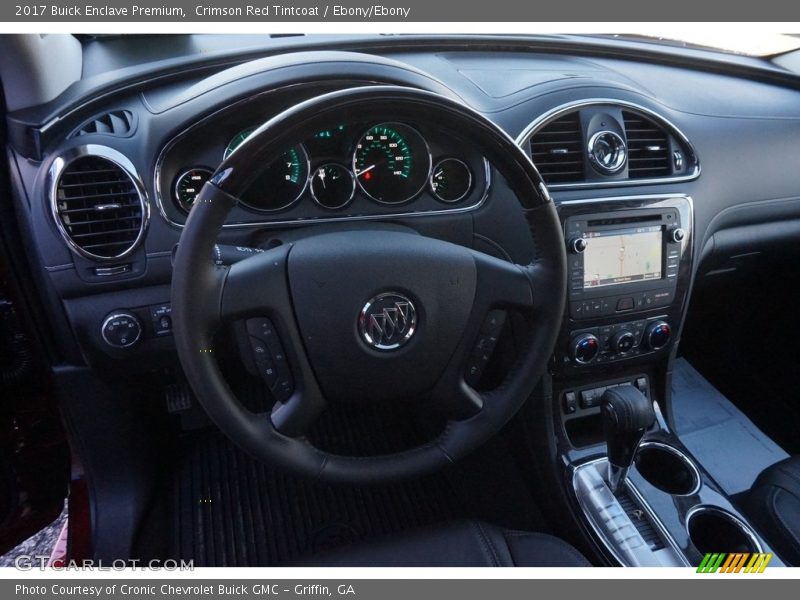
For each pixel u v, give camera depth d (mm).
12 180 1018
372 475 906
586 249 1222
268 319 840
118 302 1077
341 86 1088
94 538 1279
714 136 1405
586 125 1239
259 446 860
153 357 1148
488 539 956
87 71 1149
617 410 1113
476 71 1344
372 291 842
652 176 1333
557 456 1315
